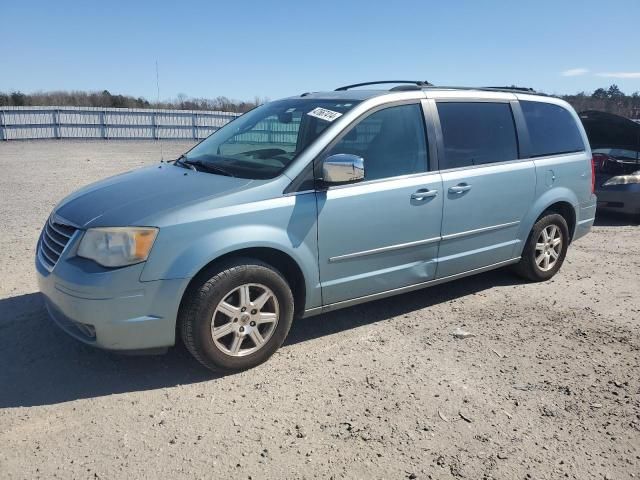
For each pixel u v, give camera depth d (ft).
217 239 11.49
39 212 29.63
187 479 8.91
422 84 16.20
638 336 14.75
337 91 16.43
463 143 15.88
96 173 49.39
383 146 14.17
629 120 28.91
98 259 11.02
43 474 8.95
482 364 13.00
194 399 11.27
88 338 11.44
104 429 10.19
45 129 103.55
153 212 11.35
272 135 14.79
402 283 14.84
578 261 22.09
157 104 127.44
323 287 13.29
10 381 11.81
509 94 17.61
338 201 13.10
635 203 28.89
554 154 18.62
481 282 19.02
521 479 9.08
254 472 9.11
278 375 12.31
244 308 12.14
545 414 10.95
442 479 9.03
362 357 13.24
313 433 10.18
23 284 17.46
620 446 10.00
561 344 14.17
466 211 15.72
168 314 11.29
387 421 10.60
